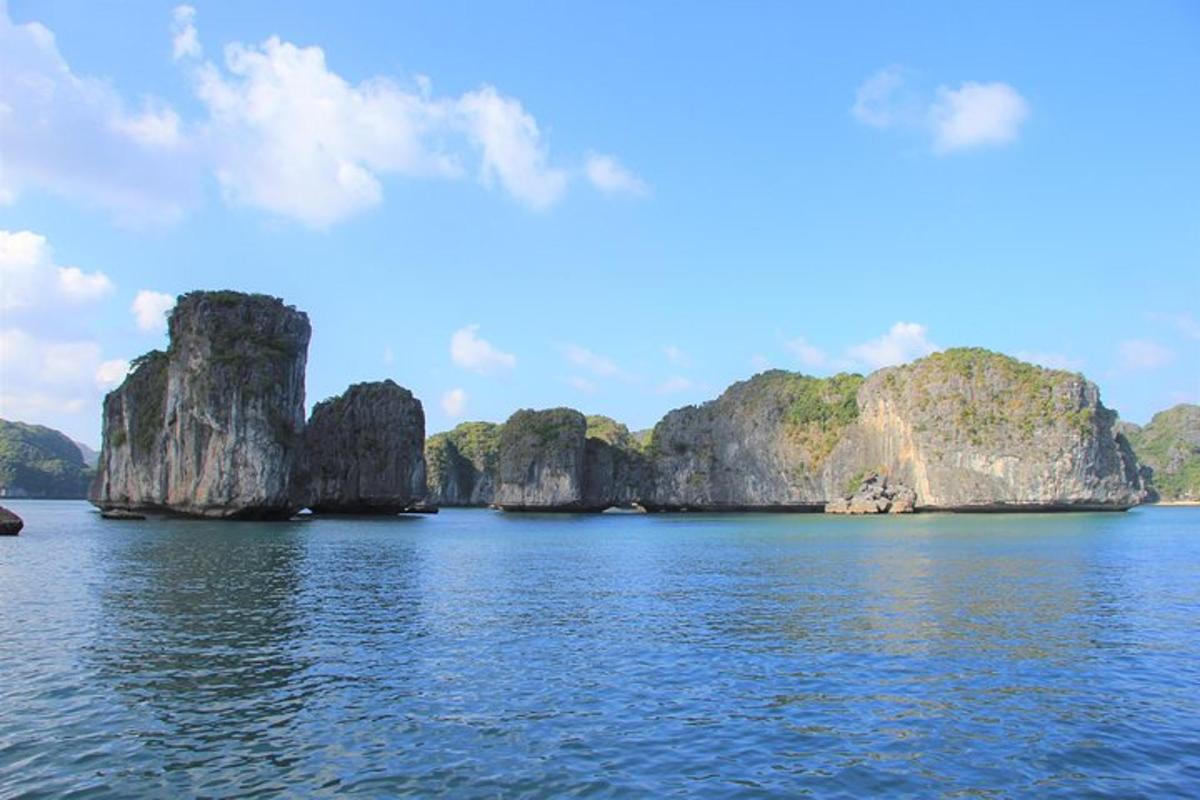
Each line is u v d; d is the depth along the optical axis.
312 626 29.33
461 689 20.80
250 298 107.75
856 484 180.00
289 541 70.62
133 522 98.50
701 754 16.12
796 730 17.58
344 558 56.22
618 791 14.30
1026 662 23.97
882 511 162.75
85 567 46.78
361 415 138.38
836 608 34.06
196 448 101.25
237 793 14.21
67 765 15.45
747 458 198.50
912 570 49.97
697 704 19.52
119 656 24.11
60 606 32.88
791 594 38.62
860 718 18.44
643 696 20.19
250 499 99.88
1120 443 168.12
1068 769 15.44
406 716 18.48
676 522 134.50
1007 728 17.80
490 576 46.59
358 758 15.88
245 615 31.44
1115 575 46.75
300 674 22.23
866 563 55.06
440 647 25.88
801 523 125.81
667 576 47.00
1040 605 34.78
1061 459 153.88
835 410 193.12
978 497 158.12
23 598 34.91
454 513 179.50
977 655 24.88
